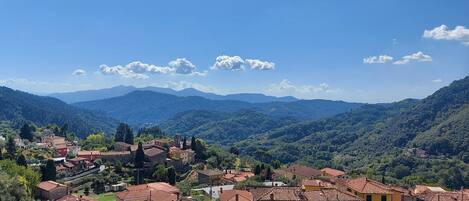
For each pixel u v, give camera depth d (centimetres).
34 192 15425
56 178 18412
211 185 17238
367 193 10012
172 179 19100
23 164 17962
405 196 10569
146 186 15312
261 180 18150
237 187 15550
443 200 10381
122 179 19425
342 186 11206
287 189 9831
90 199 14462
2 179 10544
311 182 11694
